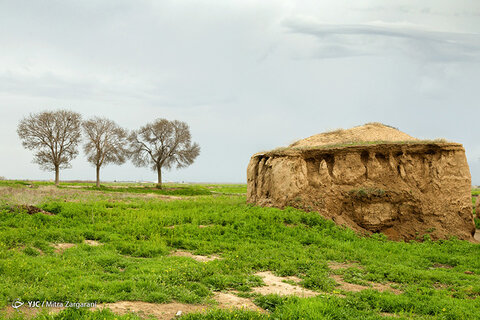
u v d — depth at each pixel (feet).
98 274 35.63
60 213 63.98
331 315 28.04
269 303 30.42
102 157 190.08
